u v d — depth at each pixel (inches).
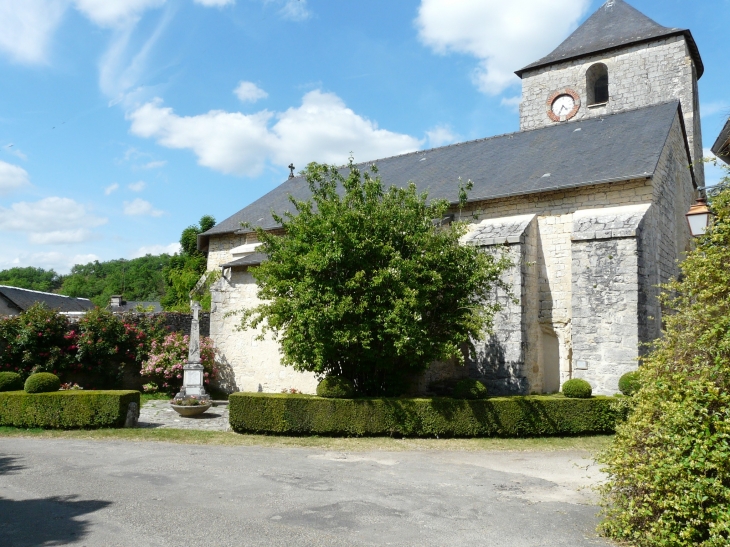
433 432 415.5
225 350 692.7
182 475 293.0
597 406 427.8
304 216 456.4
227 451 367.6
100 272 2778.1
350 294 428.5
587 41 825.5
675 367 198.4
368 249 425.1
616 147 574.6
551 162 601.3
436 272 425.1
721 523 159.9
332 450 374.6
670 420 181.0
